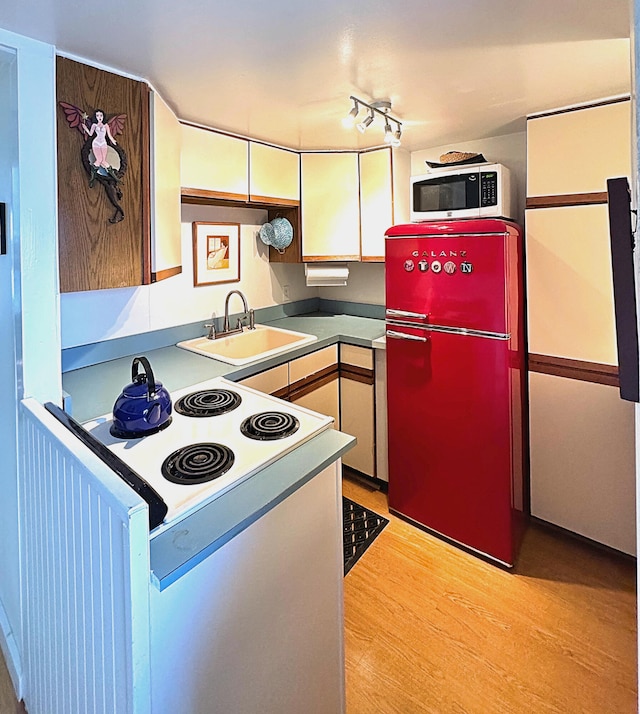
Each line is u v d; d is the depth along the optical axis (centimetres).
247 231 305
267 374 236
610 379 208
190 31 128
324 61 152
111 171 148
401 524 252
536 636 178
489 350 210
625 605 193
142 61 147
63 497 106
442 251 219
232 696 109
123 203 153
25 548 139
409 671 164
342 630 145
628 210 52
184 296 269
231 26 127
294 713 127
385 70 161
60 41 130
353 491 286
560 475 229
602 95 190
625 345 53
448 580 209
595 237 204
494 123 229
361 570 216
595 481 219
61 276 138
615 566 216
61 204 137
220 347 276
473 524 224
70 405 157
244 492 114
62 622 113
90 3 112
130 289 239
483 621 185
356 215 290
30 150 129
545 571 214
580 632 179
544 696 154
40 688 135
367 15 124
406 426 246
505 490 212
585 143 201
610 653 170
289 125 226
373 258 289
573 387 219
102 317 228
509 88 181
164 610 92
